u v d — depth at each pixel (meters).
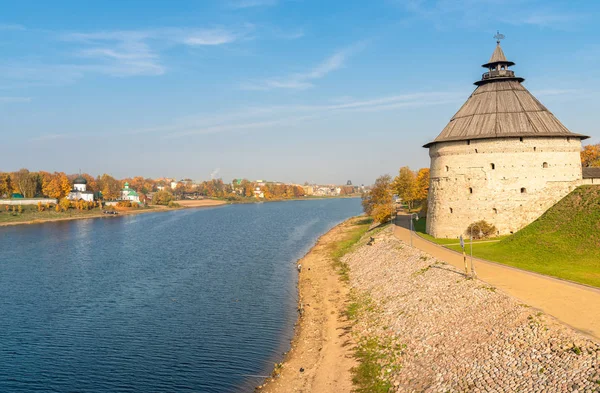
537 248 46.03
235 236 109.25
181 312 46.56
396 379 27.70
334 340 36.03
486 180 59.75
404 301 39.34
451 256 48.28
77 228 132.00
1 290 56.22
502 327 27.86
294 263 71.81
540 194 58.31
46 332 41.16
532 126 59.38
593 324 25.45
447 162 62.94
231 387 30.12
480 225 58.81
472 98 65.62
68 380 31.70
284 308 46.97
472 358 26.27
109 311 47.28
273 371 31.92
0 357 35.59
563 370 21.77
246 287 56.47
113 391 30.09
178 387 30.39
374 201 106.12
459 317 31.89
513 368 23.72
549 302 29.84
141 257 79.88
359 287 50.00
